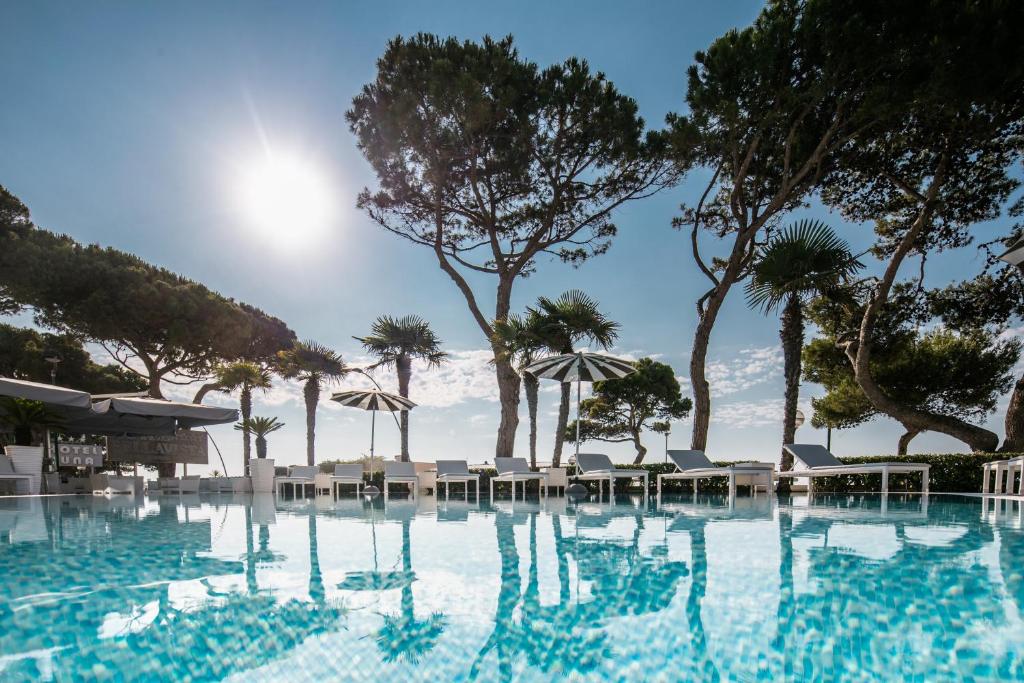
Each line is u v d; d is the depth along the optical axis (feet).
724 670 6.15
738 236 41.19
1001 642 6.82
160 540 16.08
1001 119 36.50
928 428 41.63
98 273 60.64
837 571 10.66
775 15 37.55
